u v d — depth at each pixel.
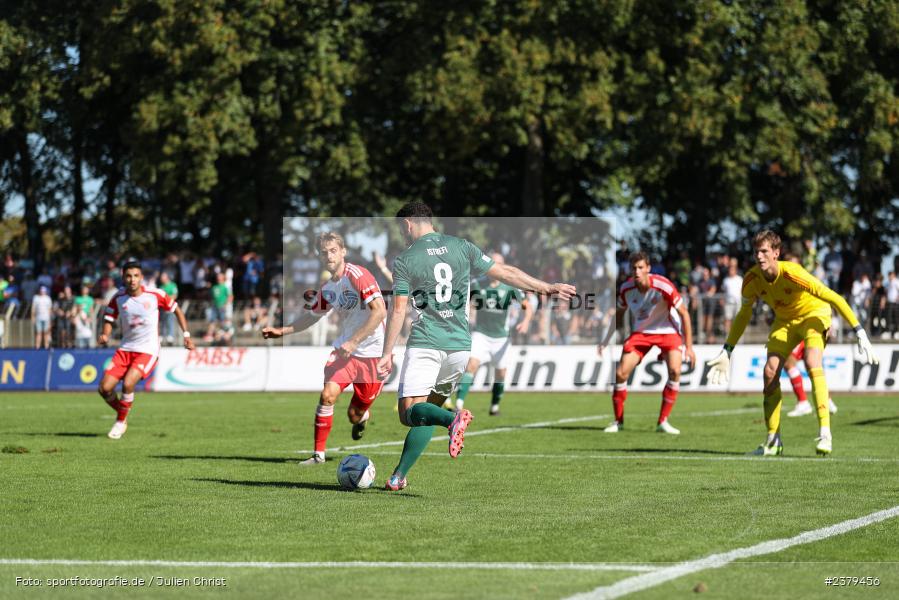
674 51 103.19
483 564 18.86
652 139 101.00
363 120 106.81
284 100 103.44
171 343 85.56
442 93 96.25
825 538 21.19
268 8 99.19
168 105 101.19
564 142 98.31
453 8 99.25
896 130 102.62
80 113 117.75
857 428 46.12
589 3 96.44
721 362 36.78
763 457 35.34
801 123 100.69
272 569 18.56
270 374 81.06
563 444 40.19
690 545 20.52
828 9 104.31
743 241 120.38
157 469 32.53
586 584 17.27
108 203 135.00
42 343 88.88
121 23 105.38
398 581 17.58
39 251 133.25
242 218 121.44
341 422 51.09
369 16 104.19
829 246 104.00
